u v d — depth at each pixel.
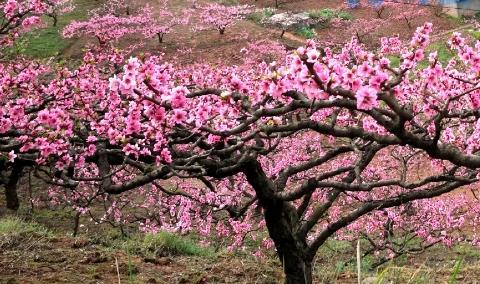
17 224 10.22
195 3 40.72
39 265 7.58
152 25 35.81
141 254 9.27
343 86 4.04
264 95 4.87
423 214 15.66
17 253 8.14
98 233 15.26
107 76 7.89
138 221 17.25
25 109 6.09
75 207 14.60
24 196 18.80
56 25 36.06
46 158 5.71
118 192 5.64
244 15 40.06
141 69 4.25
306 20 38.62
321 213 6.65
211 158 5.98
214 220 13.99
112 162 6.69
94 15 36.75
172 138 5.84
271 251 13.48
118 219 14.95
